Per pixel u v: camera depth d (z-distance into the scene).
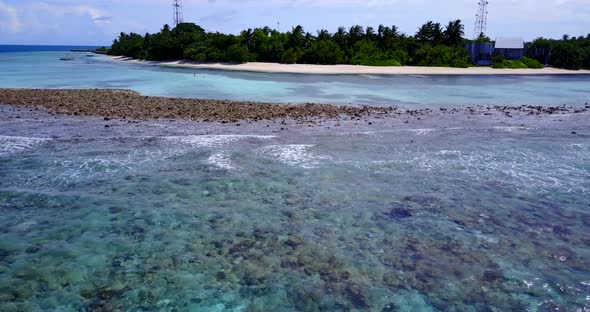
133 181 13.31
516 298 7.70
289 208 11.55
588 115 27.12
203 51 86.81
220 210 11.36
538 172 14.77
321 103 31.14
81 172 14.01
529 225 10.68
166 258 8.95
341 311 7.33
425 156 16.48
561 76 74.88
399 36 97.38
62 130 19.77
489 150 17.53
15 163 14.80
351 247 9.53
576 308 7.41
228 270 8.55
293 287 8.01
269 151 16.75
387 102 32.88
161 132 19.62
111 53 130.75
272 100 32.44
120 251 9.19
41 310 7.22
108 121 21.92
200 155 16.08
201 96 34.00
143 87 39.75
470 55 94.56
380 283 8.16
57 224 10.36
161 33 102.56
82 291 7.77
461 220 10.93
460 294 7.83
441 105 31.75
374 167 15.03
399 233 10.20
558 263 8.91
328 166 15.05
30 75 52.47
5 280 8.03
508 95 39.88
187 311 7.28
